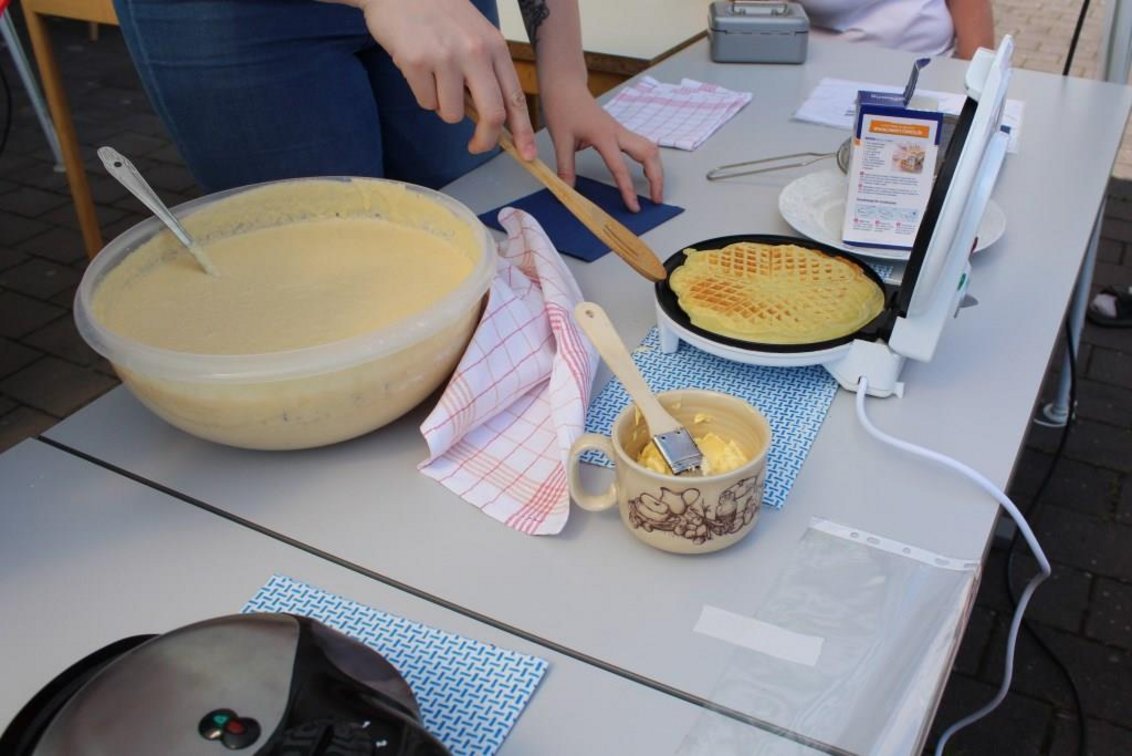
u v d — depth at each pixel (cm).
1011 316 88
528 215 92
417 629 58
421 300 78
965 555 62
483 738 51
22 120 349
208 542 65
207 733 40
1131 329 229
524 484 70
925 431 73
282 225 89
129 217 285
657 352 85
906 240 95
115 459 73
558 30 115
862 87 146
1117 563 168
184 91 108
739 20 155
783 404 77
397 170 134
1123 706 144
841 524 65
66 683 47
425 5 77
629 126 133
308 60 110
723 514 60
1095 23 407
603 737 51
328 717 41
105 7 198
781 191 111
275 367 63
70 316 241
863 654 55
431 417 71
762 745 51
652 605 59
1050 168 118
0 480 71
